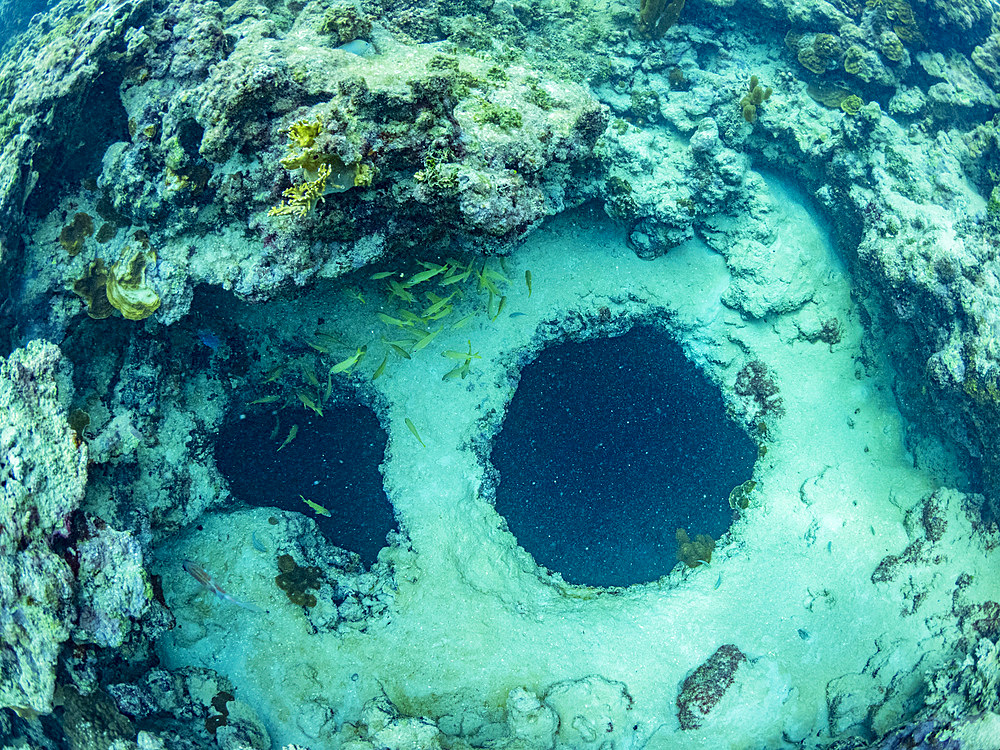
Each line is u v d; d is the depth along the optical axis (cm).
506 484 1186
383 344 1187
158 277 898
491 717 987
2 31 1540
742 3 1341
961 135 1274
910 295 1119
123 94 902
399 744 873
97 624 765
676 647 1059
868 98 1312
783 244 1311
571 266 1280
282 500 1127
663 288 1302
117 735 790
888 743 905
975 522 1087
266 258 870
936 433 1159
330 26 923
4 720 839
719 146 1258
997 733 819
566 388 1255
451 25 1130
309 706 954
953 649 1020
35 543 748
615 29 1323
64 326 916
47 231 916
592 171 1183
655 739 996
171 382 1066
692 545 1151
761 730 1009
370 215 843
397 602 1050
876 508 1145
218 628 982
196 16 925
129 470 964
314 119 752
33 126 869
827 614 1081
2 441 771
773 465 1207
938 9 1254
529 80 976
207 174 884
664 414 1261
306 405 1134
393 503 1134
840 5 1302
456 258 1053
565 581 1125
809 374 1268
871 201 1198
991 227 1162
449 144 792
